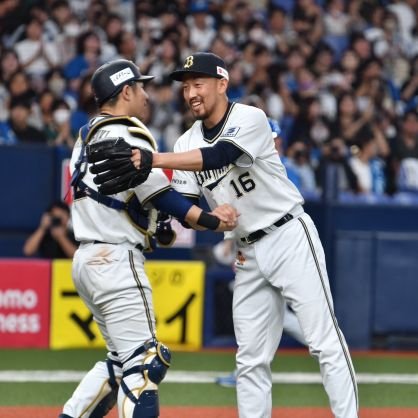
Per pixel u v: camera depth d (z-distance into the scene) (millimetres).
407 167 44156
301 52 47812
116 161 15492
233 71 45156
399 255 32812
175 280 32031
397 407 23359
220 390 25141
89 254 16406
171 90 42750
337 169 33094
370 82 47531
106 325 16672
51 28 45219
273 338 17953
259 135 16750
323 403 23719
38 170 33781
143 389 16047
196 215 16391
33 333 31484
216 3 48750
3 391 24359
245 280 17781
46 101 40594
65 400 23375
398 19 51688
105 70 16953
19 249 33812
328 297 17297
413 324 32906
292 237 17281
